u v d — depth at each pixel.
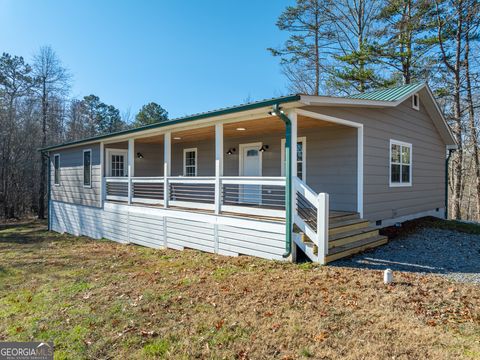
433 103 10.43
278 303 3.94
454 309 3.62
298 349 2.89
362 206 7.65
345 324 3.32
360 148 7.64
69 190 13.27
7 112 21.39
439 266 5.41
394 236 7.66
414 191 10.09
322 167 8.47
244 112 6.27
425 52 15.70
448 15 14.33
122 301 4.38
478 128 16.00
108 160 11.91
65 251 8.99
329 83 18.69
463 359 2.63
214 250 7.11
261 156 10.13
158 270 6.04
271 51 19.70
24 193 22.41
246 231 6.47
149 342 3.17
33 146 22.41
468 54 14.90
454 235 8.16
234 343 3.05
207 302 4.12
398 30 15.84
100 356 2.96
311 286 4.45
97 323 3.69
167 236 8.40
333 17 18.20
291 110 5.80
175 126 8.09
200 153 12.16
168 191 8.55
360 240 6.53
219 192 7.08
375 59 16.27
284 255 5.75
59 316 4.00
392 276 4.57
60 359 2.93
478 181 15.79
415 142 10.16
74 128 28.83
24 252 9.20
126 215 9.91
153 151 13.54
